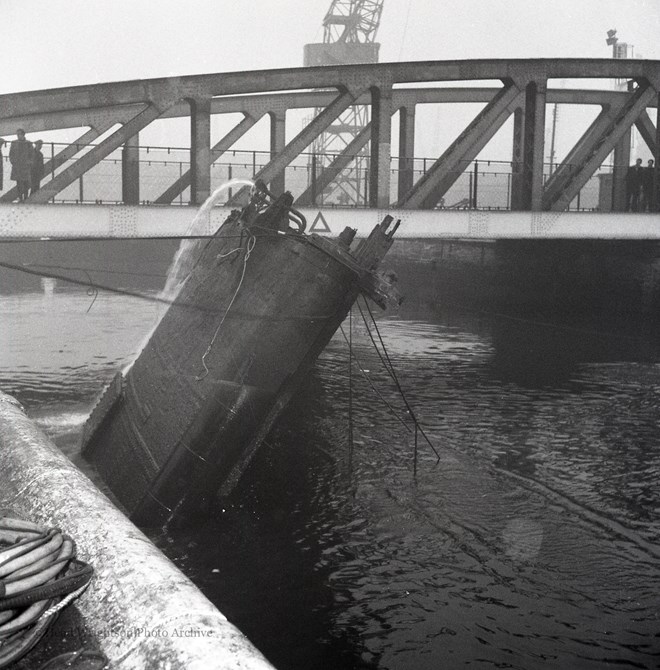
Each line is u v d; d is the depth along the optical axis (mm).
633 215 19047
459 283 30359
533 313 25953
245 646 2543
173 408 8859
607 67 19328
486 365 17328
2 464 4492
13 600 2775
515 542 7637
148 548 3344
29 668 2736
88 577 2986
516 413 12828
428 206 21844
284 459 10266
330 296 8648
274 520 8266
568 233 18750
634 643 5824
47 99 14977
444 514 8352
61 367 16125
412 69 18047
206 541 7836
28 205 14148
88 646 2812
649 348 19594
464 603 6453
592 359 18031
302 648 5754
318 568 7117
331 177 23906
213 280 9305
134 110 16922
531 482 9406
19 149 15383
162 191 25484
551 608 6371
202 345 8922
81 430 11641
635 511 8492
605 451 10664
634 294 22156
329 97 27312
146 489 8688
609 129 20938
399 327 24141
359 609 6352
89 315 24500
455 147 18406
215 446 8477
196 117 16359
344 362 17781
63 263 38219
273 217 8883
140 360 10328
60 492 3922
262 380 8586
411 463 10133
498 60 18594
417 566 7141
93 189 27203
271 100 26562
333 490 9117
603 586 6750
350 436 11266
